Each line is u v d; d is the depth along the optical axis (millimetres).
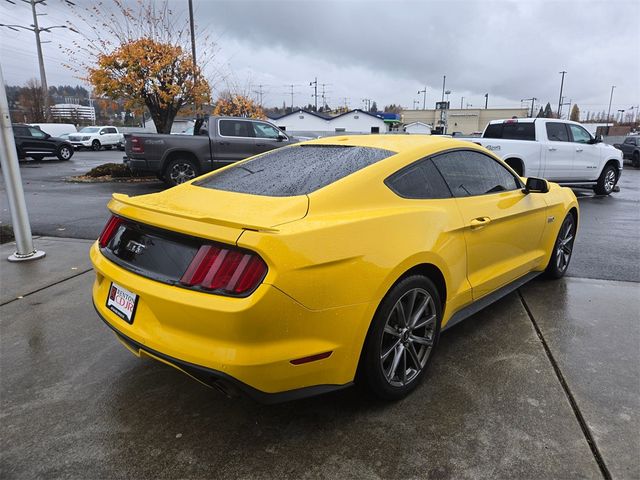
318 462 2266
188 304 2170
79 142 31234
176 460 2281
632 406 2664
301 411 2664
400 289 2617
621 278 4910
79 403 2734
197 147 11023
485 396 2783
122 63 13875
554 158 10617
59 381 2961
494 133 11422
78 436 2449
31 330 3652
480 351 3326
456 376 3002
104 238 2828
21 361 3197
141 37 14234
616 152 11938
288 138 12172
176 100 14859
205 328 2174
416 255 2650
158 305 2287
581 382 2910
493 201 3535
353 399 2775
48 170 17516
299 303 2178
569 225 4852
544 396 2771
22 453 2322
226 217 2342
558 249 4695
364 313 2414
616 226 7684
